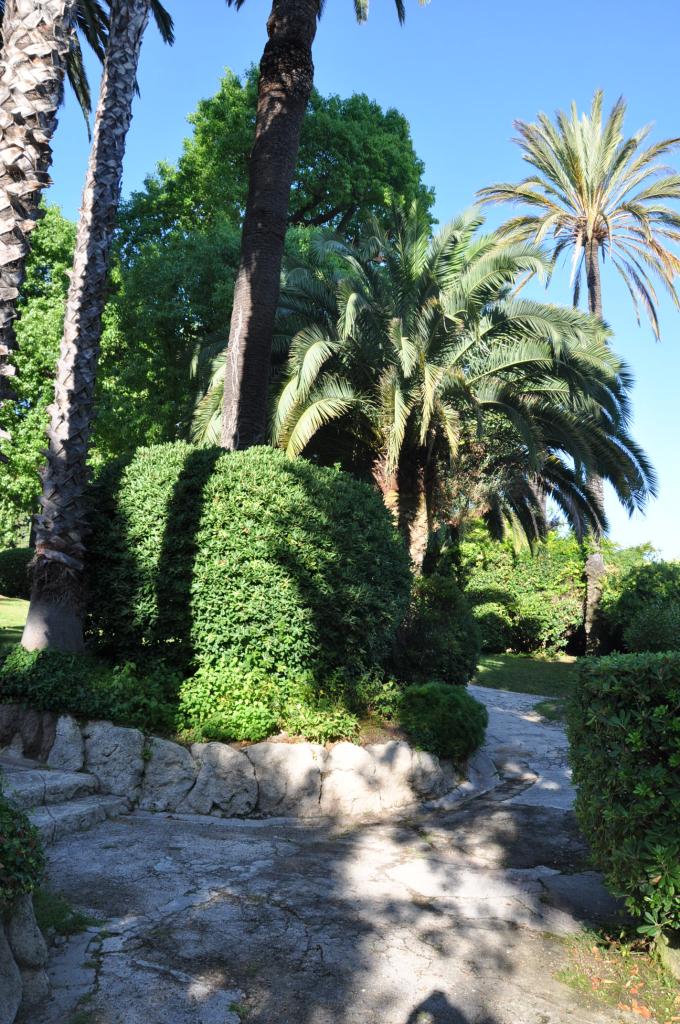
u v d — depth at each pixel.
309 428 14.14
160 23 15.41
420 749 7.27
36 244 23.61
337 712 7.20
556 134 25.33
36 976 3.34
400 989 3.61
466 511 17.41
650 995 3.72
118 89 8.33
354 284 14.93
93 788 6.32
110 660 7.93
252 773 6.52
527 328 15.50
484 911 4.60
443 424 14.62
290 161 11.30
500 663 18.53
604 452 17.39
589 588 20.14
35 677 6.96
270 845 5.58
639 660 4.25
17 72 4.36
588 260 25.48
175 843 5.44
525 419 16.16
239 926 4.12
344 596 7.61
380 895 4.73
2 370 4.25
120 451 22.28
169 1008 3.29
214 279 20.02
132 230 25.30
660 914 3.92
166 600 7.57
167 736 6.75
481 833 6.19
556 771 8.33
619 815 4.05
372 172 27.47
